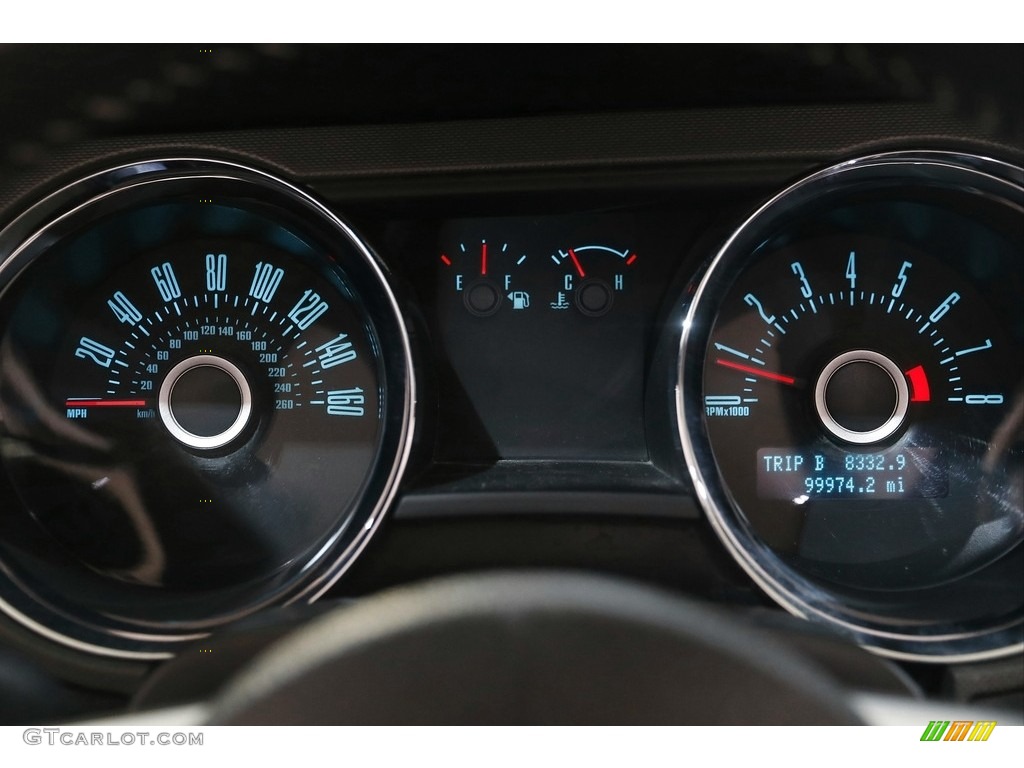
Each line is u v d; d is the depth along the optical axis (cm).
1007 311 24
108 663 21
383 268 23
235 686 14
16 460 24
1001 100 21
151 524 24
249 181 23
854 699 15
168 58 21
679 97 22
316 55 21
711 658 13
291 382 24
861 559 24
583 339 25
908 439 24
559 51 20
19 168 22
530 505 21
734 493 24
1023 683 20
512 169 22
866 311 24
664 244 24
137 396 24
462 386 25
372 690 13
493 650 13
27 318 24
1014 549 23
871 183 23
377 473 22
